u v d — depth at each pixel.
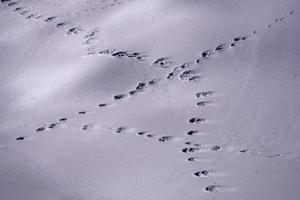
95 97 14.20
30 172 10.22
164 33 16.77
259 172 8.70
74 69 16.05
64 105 14.11
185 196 8.31
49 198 8.97
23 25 20.25
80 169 10.11
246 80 13.12
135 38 16.97
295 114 10.98
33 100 14.94
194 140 10.84
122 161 10.23
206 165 9.45
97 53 16.64
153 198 8.48
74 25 19.14
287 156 9.19
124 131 11.87
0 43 19.20
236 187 8.30
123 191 8.92
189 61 14.92
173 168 9.54
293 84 12.30
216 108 12.22
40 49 18.12
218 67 14.17
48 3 21.64
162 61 15.30
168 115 12.36
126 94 14.00
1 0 22.62
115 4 19.91
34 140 12.07
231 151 9.97
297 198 7.58
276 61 13.58
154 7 18.45
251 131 10.73
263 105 11.75
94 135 11.88
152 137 11.30
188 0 18.16
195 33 16.28
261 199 7.73
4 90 15.98
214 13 17.03
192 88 13.49
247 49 14.61
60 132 12.36
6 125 13.59
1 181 9.90
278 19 15.70
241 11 16.78
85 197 8.88
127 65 15.51
